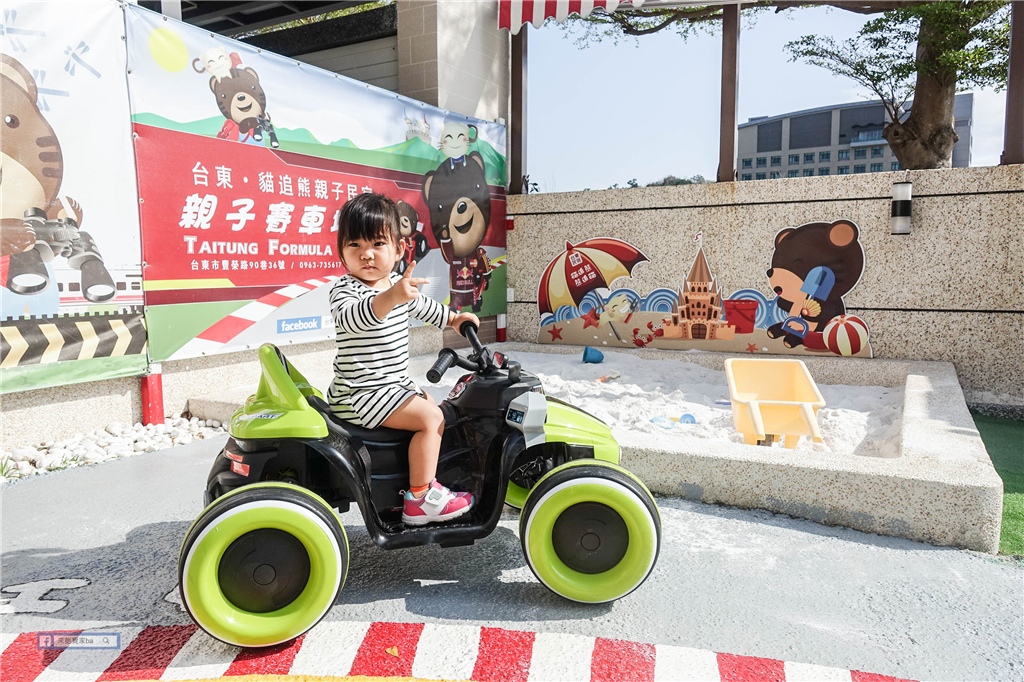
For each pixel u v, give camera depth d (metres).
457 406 2.73
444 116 7.11
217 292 4.98
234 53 4.98
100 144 4.23
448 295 7.32
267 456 2.41
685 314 7.34
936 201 6.16
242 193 5.09
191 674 2.04
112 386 4.56
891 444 4.25
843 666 2.09
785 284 6.87
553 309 8.05
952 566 2.78
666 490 3.55
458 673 2.05
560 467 2.48
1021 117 5.85
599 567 2.44
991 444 4.76
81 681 2.01
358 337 2.47
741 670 2.06
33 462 3.99
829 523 3.20
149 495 3.52
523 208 8.12
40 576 2.66
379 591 2.58
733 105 7.07
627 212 7.54
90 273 4.24
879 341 6.52
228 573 2.14
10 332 3.91
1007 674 2.05
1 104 3.78
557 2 7.82
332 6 9.09
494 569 2.76
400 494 2.60
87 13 4.11
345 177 5.97
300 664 2.10
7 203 3.85
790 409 3.99
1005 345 6.03
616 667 2.07
